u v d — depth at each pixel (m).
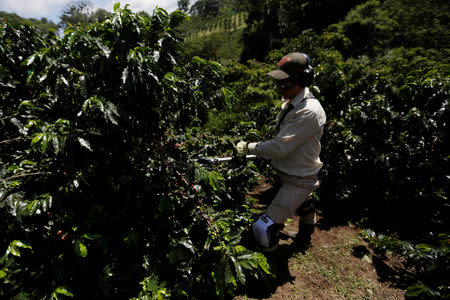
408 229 2.30
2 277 1.30
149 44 1.38
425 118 2.30
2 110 1.87
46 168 1.50
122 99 1.32
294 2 30.95
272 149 1.65
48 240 1.52
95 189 1.60
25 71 2.10
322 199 2.96
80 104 1.44
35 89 1.88
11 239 1.45
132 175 1.67
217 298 1.70
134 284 1.53
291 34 29.45
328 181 2.99
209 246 1.70
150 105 1.33
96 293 1.45
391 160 2.50
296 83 1.60
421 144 2.49
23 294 1.33
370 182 2.83
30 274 1.38
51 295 1.32
